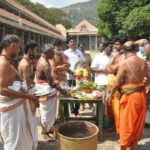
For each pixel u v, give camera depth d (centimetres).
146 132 670
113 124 673
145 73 520
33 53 568
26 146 439
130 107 509
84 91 645
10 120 418
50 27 3747
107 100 593
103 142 614
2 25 1077
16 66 444
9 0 1817
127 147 524
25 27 1405
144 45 676
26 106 436
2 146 504
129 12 2758
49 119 607
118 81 514
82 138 459
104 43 764
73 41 873
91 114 816
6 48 410
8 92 404
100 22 3047
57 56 714
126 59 514
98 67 764
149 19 2473
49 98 596
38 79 597
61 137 473
